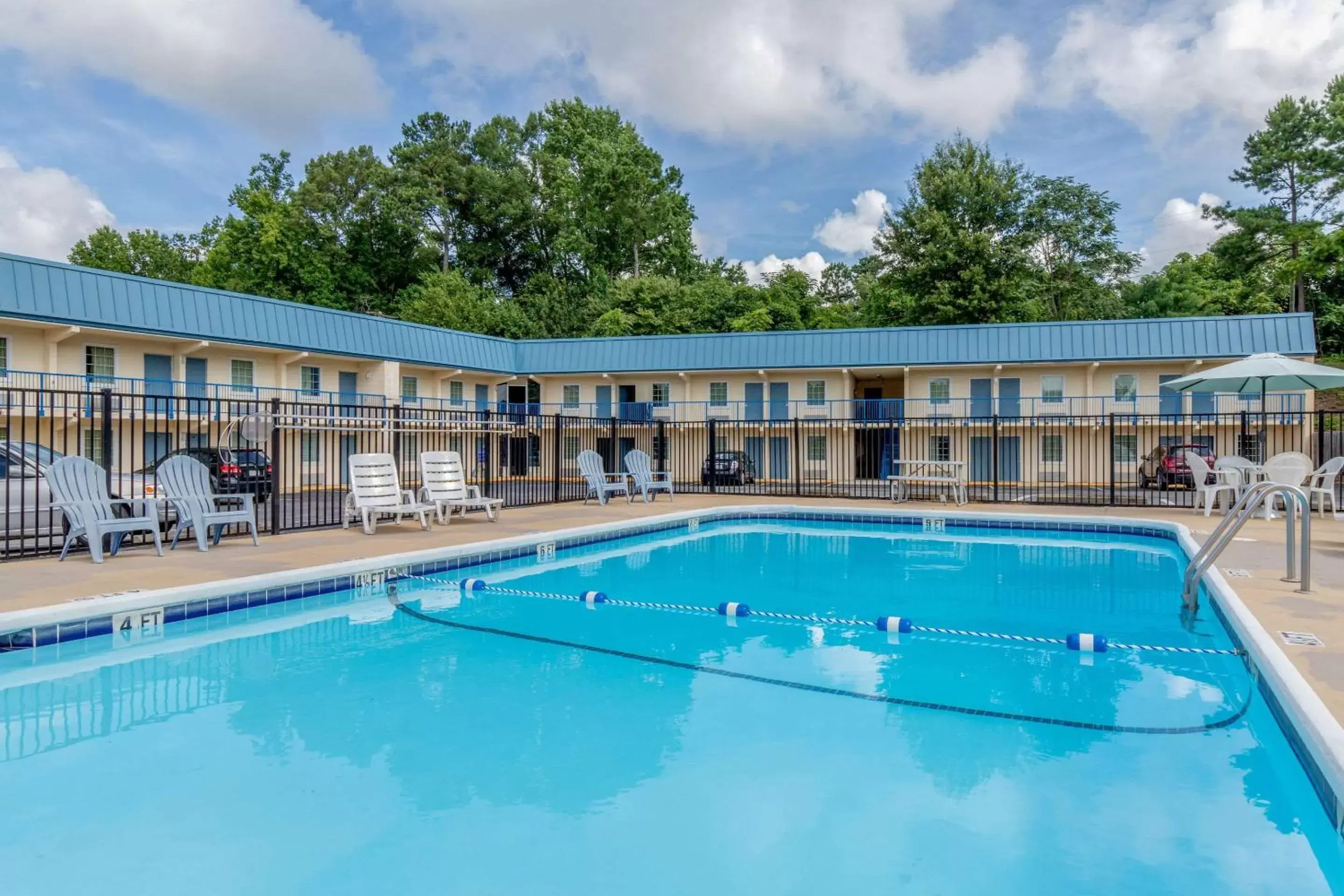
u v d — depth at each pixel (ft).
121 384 69.26
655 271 168.86
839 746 12.55
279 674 16.49
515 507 47.01
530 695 15.15
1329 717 10.62
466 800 10.60
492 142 171.63
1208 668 17.03
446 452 39.04
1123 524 38.52
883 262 132.57
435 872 8.75
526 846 9.35
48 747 12.51
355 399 87.04
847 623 21.06
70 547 26.55
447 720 13.75
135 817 10.09
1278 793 10.80
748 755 12.22
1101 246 148.77
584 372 99.55
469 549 28.58
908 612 22.61
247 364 78.18
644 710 14.26
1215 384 47.78
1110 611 22.58
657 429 78.89
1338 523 36.91
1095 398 82.89
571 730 13.28
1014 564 31.17
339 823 9.93
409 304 141.49
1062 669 16.85
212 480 37.91
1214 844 9.41
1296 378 41.96
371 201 159.63
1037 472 73.82
